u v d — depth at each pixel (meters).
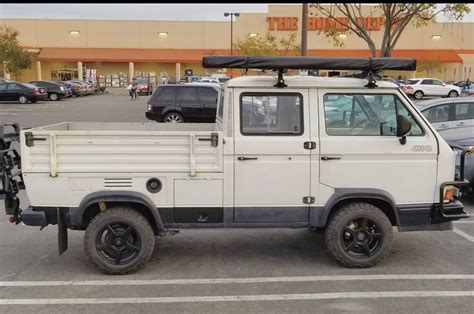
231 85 4.82
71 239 6.08
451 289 4.55
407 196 4.95
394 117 4.96
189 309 4.16
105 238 4.88
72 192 4.74
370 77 4.89
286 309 4.15
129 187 4.77
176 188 4.80
